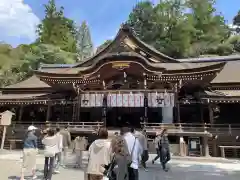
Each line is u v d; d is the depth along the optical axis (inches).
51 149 322.3
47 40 2827.3
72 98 941.8
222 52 2343.8
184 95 884.6
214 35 2529.5
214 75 783.7
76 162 461.1
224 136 722.2
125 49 1056.8
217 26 2659.9
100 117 1053.2
